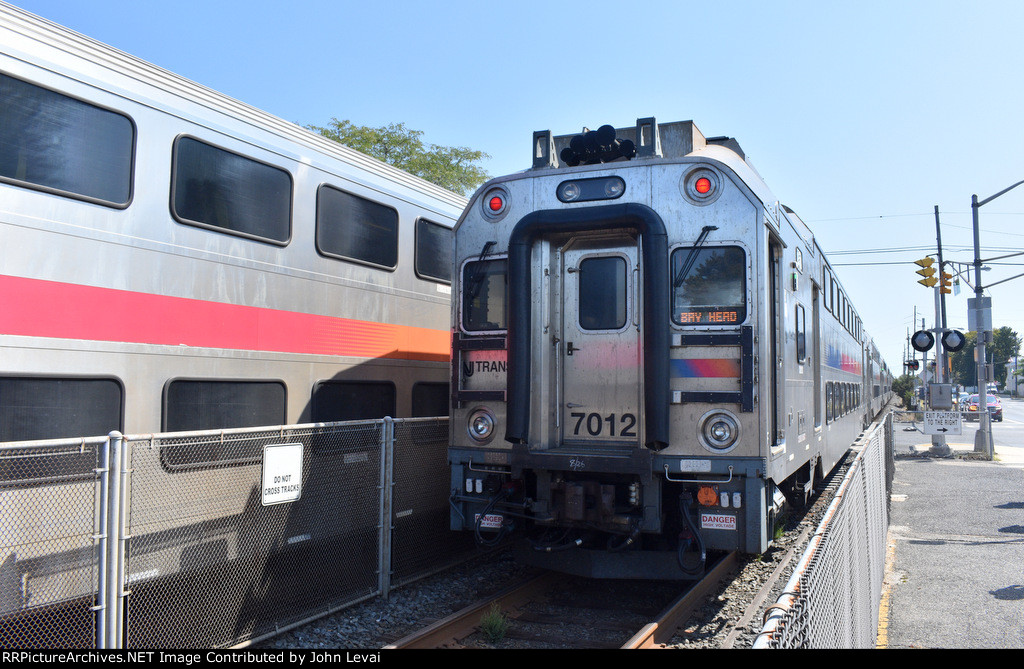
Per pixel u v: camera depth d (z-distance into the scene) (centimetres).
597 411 648
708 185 619
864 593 577
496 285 677
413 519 726
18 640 434
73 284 536
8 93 507
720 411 596
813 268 949
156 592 485
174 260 609
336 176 789
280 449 573
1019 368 12912
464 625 578
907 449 2350
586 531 649
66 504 443
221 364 644
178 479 505
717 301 607
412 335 894
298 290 730
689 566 620
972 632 663
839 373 1255
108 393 556
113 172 570
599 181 645
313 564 605
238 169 676
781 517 888
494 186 684
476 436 673
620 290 652
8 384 495
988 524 1160
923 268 2072
